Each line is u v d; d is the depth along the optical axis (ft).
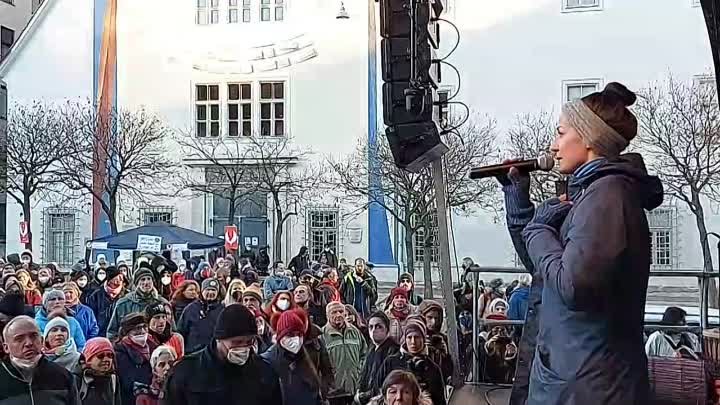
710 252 89.71
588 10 100.58
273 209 110.11
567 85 100.63
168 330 25.85
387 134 17.42
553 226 7.70
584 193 7.30
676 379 10.99
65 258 112.06
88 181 106.73
